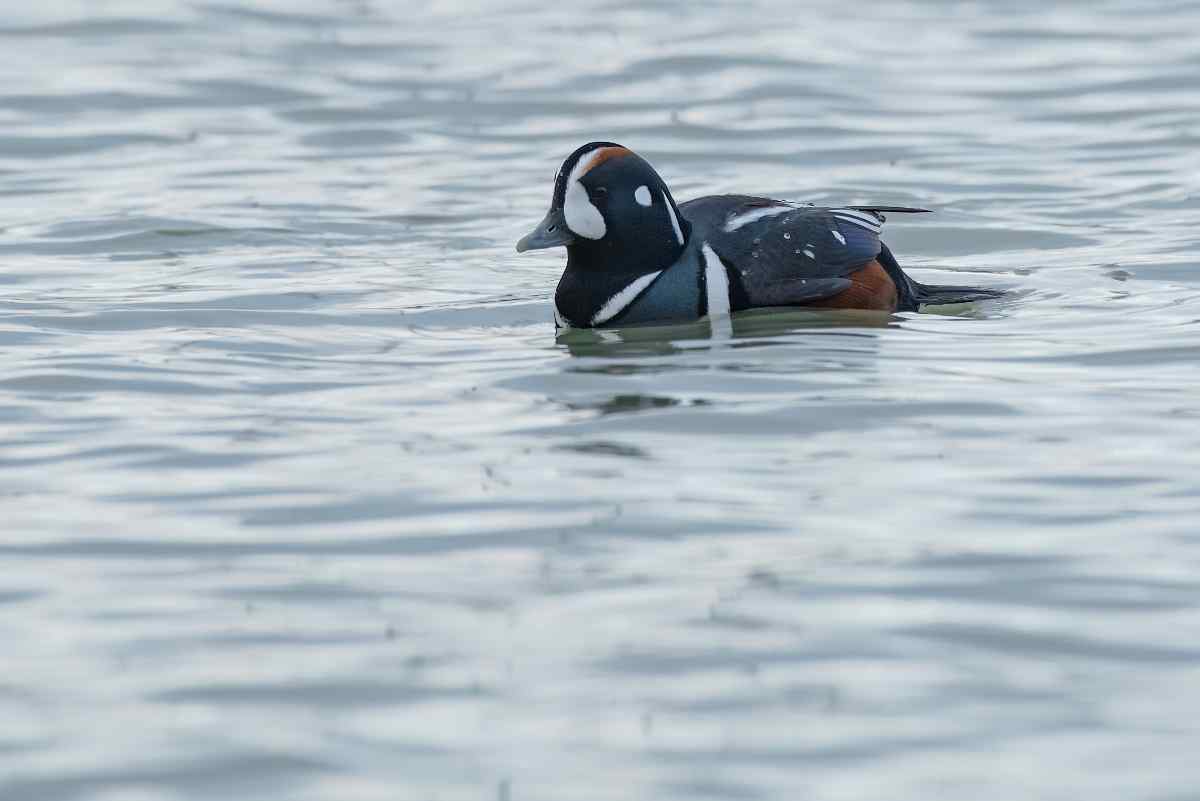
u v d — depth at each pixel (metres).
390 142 23.94
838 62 28.19
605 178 14.73
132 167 22.52
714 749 7.28
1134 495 10.16
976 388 12.45
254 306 15.66
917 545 9.43
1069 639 8.26
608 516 9.94
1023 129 23.97
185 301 15.81
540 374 13.12
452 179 21.86
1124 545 9.38
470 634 8.41
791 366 13.18
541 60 28.61
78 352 13.90
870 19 31.53
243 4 33.00
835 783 7.01
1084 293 15.84
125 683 7.91
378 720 7.56
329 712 7.63
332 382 13.02
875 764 7.15
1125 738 7.32
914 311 15.26
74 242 18.61
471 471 10.77
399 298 16.12
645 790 6.97
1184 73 26.78
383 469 10.84
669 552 9.41
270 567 9.28
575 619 8.55
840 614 8.55
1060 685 7.80
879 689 7.78
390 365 13.55
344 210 20.25
